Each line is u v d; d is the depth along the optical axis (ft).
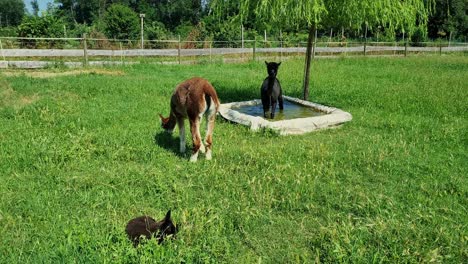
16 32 87.56
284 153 24.59
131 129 28.58
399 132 29.99
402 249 14.24
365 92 45.44
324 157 24.03
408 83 52.95
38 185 19.04
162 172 21.17
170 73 58.85
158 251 13.19
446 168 22.74
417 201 18.54
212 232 15.14
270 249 15.06
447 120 33.50
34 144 23.48
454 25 147.84
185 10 233.14
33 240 14.70
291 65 70.44
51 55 64.03
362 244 14.64
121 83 46.09
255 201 18.24
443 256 14.12
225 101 41.19
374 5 32.83
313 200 18.74
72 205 17.33
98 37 97.04
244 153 23.97
